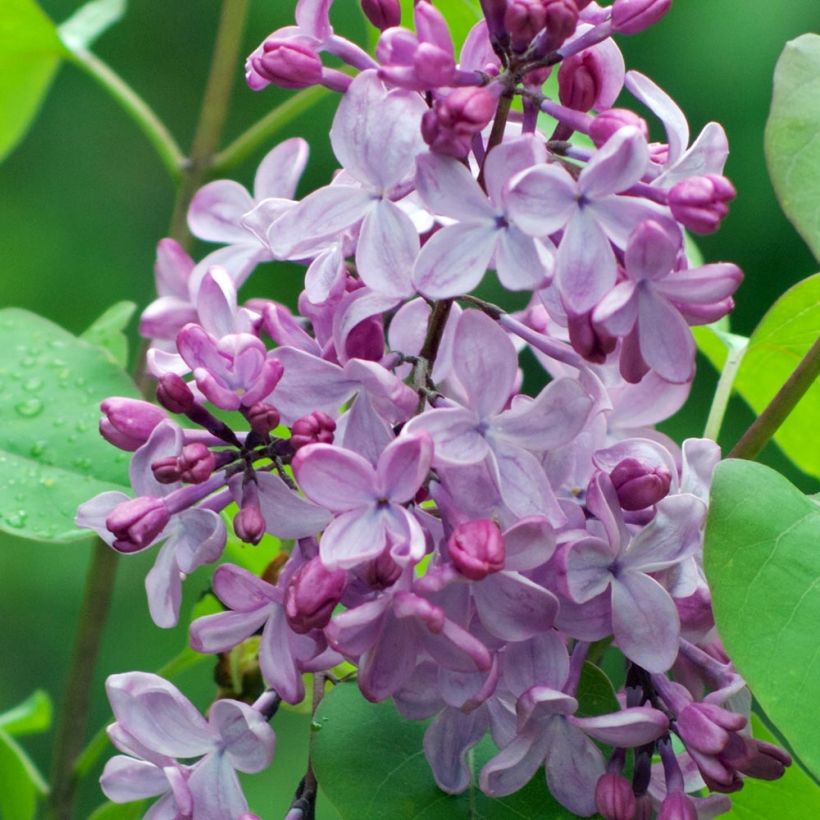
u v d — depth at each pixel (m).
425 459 0.37
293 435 0.38
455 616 0.38
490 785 0.39
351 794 0.39
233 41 0.49
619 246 0.37
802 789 0.42
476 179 0.39
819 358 0.41
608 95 0.39
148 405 0.39
